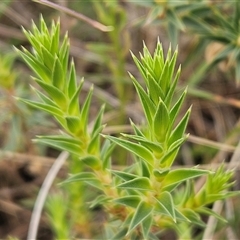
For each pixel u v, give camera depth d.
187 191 0.23
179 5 0.30
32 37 0.21
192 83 0.34
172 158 0.20
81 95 0.39
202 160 0.36
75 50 0.39
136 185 0.21
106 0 0.34
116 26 0.34
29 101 0.22
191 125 0.38
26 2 0.42
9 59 0.31
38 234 0.36
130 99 0.38
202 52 0.36
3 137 0.38
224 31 0.30
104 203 0.23
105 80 0.39
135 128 0.20
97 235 0.31
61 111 0.22
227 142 0.33
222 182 0.23
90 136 0.23
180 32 0.38
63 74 0.22
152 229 0.23
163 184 0.21
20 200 0.36
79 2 0.40
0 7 0.38
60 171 0.35
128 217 0.23
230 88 0.39
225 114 0.38
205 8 0.31
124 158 0.33
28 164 0.37
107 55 0.38
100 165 0.23
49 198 0.30
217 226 0.30
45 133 0.35
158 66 0.19
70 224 0.29
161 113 0.19
